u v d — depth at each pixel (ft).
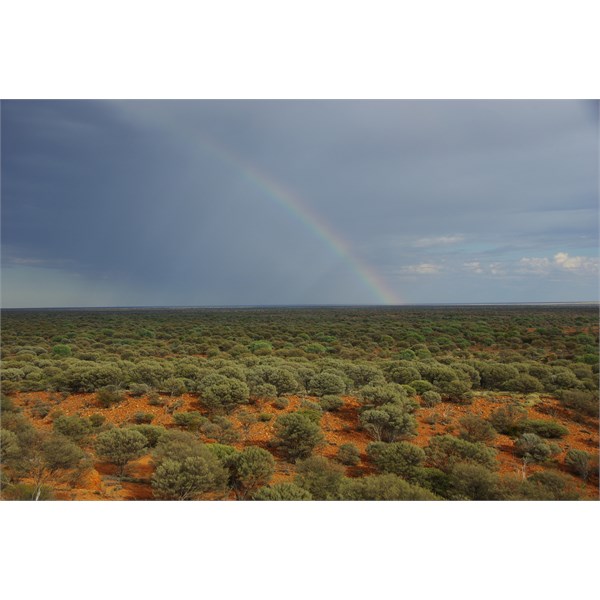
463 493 30.45
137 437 33.76
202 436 40.83
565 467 38.55
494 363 71.26
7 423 39.29
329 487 30.12
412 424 41.14
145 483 31.45
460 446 36.06
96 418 43.01
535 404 52.26
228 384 48.39
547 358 85.81
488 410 50.26
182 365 63.57
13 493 28.14
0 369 57.88
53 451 29.99
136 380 54.80
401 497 28.60
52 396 50.21
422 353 88.79
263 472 30.55
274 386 51.21
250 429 42.68
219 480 29.63
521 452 40.65
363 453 39.27
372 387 51.01
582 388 56.24
